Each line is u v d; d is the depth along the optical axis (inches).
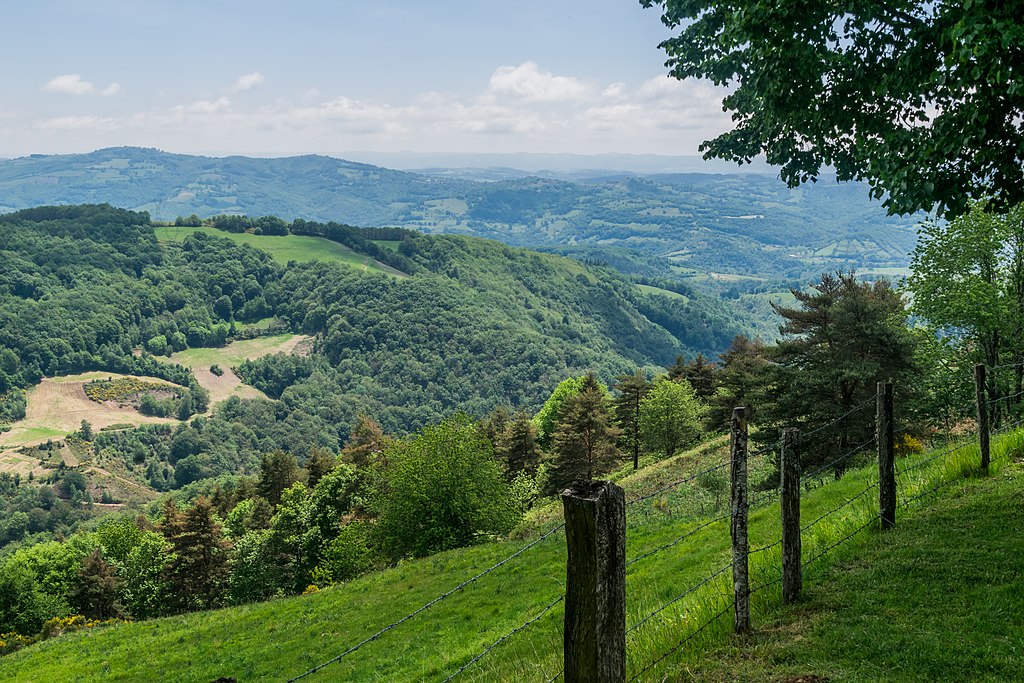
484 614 858.1
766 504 930.1
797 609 317.4
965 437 741.3
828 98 541.6
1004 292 1272.1
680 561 677.9
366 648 870.4
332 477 2918.3
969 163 480.4
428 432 1979.6
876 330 1339.8
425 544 1865.2
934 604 295.7
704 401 3523.6
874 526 417.7
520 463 3198.8
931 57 472.7
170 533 3011.8
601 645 180.1
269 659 1036.5
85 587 2945.4
